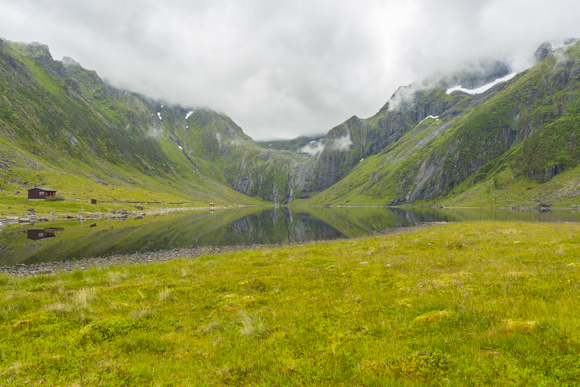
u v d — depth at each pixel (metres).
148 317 11.32
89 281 18.80
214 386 6.45
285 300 12.66
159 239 60.69
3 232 64.00
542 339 6.92
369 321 9.42
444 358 6.70
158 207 173.12
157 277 19.75
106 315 11.44
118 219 104.56
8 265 36.09
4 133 184.88
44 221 88.25
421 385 5.80
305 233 74.50
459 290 11.60
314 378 6.44
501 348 6.89
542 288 11.03
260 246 51.25
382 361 6.74
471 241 30.34
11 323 10.75
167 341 9.02
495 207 193.62
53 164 198.75
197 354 8.08
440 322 8.67
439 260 20.03
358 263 21.05
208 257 30.42
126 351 8.54
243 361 7.46
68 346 8.73
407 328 8.58
